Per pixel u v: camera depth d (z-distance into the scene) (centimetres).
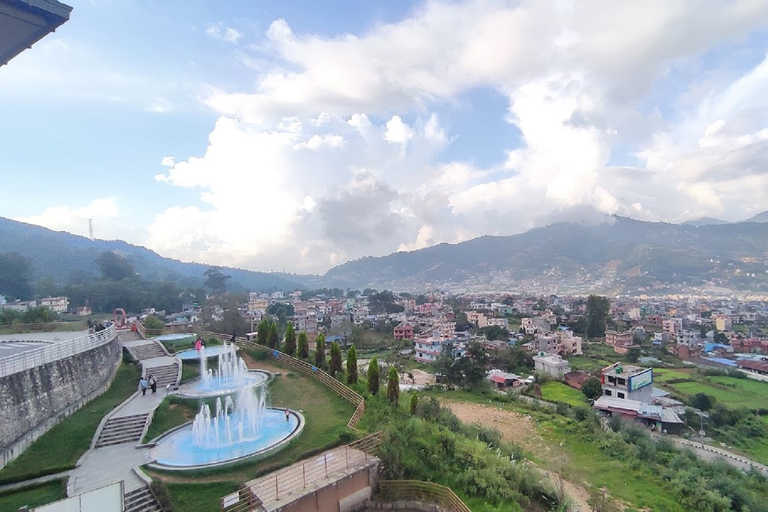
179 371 3466
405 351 9244
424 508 2036
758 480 3319
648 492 2794
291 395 3183
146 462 2100
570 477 2912
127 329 4781
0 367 2206
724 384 7094
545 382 6856
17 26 1011
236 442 2348
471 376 5575
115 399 2934
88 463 2108
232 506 1755
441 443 2466
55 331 4600
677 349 9519
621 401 5566
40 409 2389
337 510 1939
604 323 11750
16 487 1852
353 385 3350
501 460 2509
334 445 2325
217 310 10819
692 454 3781
